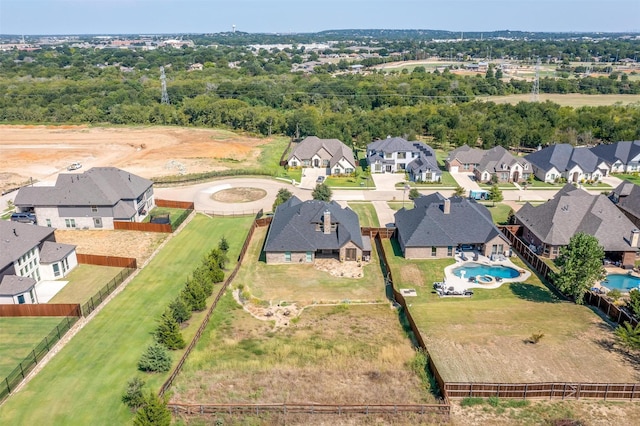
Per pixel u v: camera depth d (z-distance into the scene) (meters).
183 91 183.25
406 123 140.00
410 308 50.78
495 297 53.44
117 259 57.91
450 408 34.41
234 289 55.03
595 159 101.81
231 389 36.62
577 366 39.44
